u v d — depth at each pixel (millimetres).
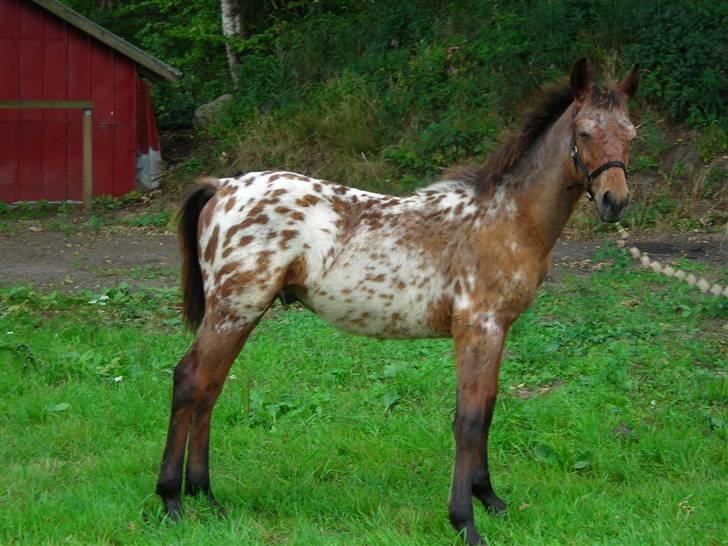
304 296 5113
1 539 4656
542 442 6055
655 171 14586
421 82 16812
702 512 5059
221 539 4707
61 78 16797
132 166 17188
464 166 5297
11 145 16750
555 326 8500
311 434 6285
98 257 12719
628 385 7039
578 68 4789
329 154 16266
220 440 6184
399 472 5676
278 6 21781
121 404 6719
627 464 5801
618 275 10375
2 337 8078
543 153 4887
